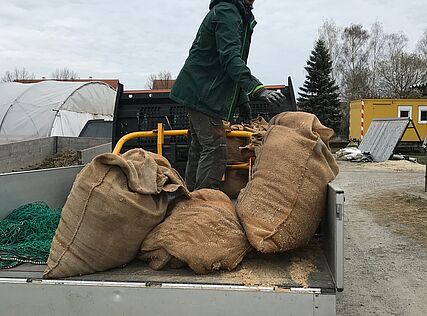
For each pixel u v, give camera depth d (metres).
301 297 2.28
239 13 3.66
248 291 2.30
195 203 2.84
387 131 22.47
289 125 3.04
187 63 3.85
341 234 2.36
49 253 2.72
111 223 2.55
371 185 13.91
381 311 4.65
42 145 16.14
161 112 5.95
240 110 4.95
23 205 3.94
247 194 2.88
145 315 2.37
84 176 2.59
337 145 30.12
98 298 2.40
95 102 28.62
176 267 2.65
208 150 3.87
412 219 8.99
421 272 5.86
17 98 26.52
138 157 2.89
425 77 54.81
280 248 2.71
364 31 58.28
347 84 57.62
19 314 2.46
